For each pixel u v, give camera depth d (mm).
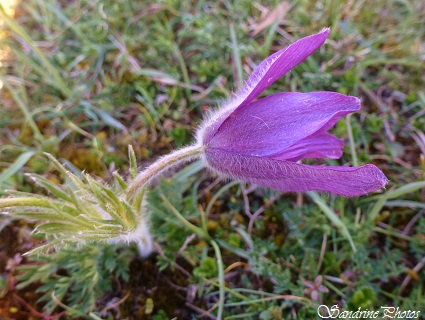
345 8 139
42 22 135
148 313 93
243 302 89
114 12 132
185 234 99
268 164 66
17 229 100
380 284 96
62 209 76
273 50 131
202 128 77
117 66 126
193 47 129
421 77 125
